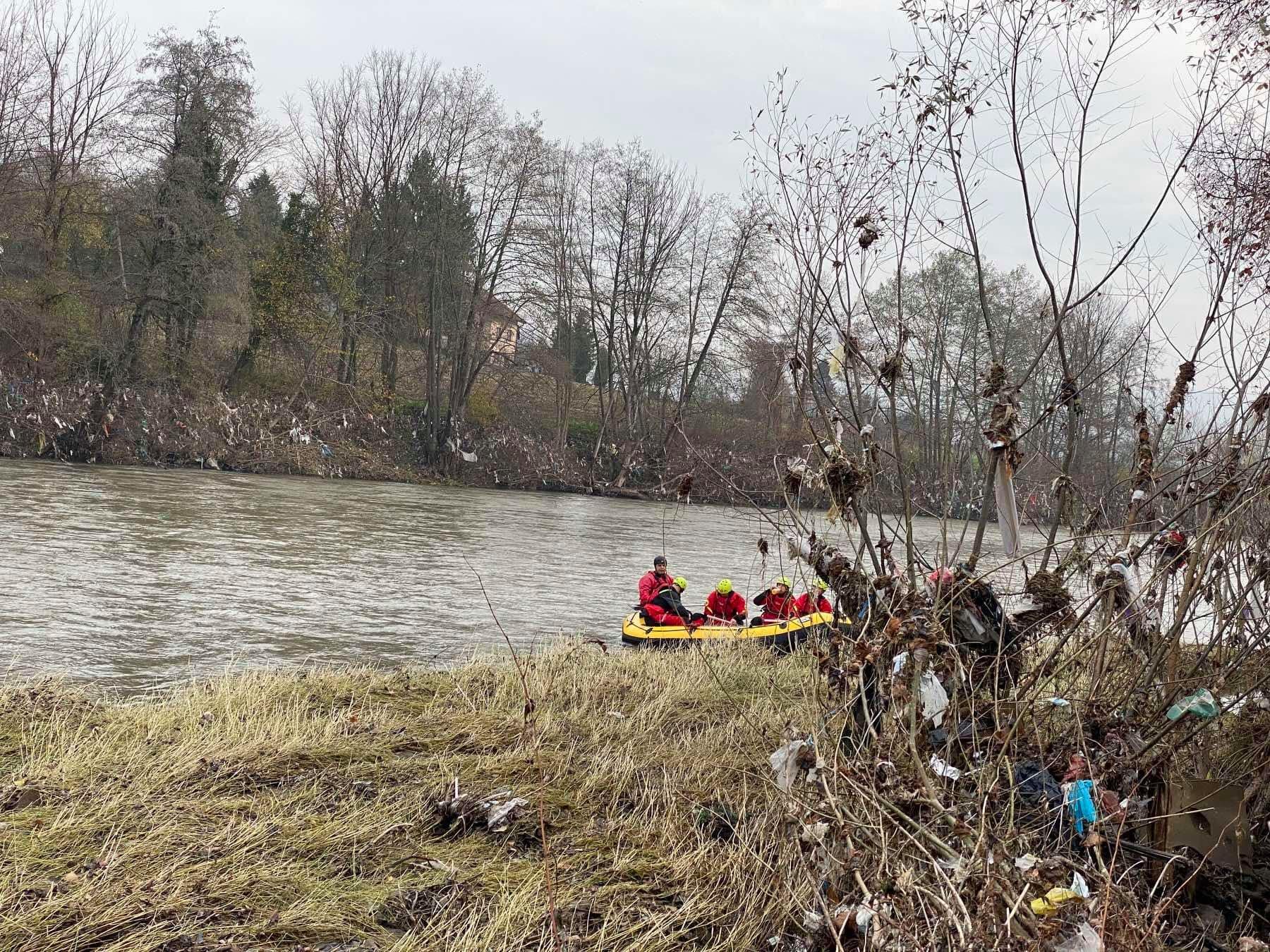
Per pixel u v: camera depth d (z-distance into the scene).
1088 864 4.14
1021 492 6.23
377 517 30.62
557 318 53.03
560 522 34.28
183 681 10.59
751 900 5.02
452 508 36.50
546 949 4.50
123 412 41.56
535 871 5.32
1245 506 5.08
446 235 50.06
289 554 20.97
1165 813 4.96
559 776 6.75
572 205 53.69
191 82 42.84
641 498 48.34
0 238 39.78
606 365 60.00
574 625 15.62
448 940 4.52
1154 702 5.29
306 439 45.66
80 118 43.44
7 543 18.83
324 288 51.75
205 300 42.91
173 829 5.42
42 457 38.75
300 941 4.48
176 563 18.42
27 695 7.98
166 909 4.59
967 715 5.08
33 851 5.10
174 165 42.25
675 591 13.97
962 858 3.90
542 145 50.91
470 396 56.09
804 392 5.54
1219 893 4.76
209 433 43.53
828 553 5.36
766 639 12.05
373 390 52.84
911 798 4.18
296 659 12.05
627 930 4.71
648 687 9.52
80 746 6.69
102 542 20.16
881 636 4.72
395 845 5.56
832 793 4.46
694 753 7.44
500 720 8.05
